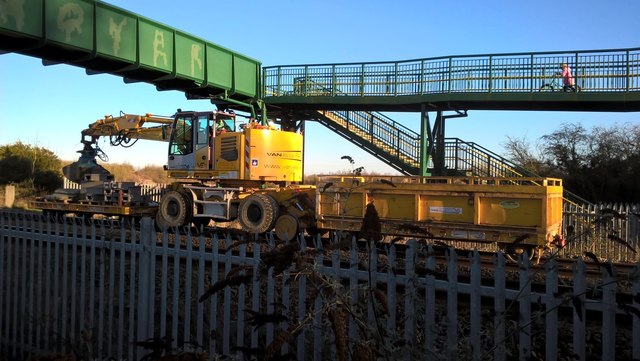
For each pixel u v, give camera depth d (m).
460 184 9.62
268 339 4.93
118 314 6.43
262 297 5.69
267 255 2.64
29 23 14.20
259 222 12.63
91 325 6.25
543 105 19.11
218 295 6.04
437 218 9.83
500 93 18.12
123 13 16.59
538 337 4.79
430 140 20.53
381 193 10.31
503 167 19.59
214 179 14.50
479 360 3.66
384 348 2.85
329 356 4.57
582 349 3.96
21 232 7.18
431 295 4.39
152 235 5.96
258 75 21.98
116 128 19.06
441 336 4.31
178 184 15.20
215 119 14.60
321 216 10.84
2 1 13.54
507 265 7.84
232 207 13.97
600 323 4.91
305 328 3.95
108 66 17.34
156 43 17.70
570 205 15.46
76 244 6.59
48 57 16.09
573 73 17.55
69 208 17.81
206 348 5.93
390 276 4.33
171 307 6.50
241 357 4.90
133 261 6.07
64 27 14.99
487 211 9.41
